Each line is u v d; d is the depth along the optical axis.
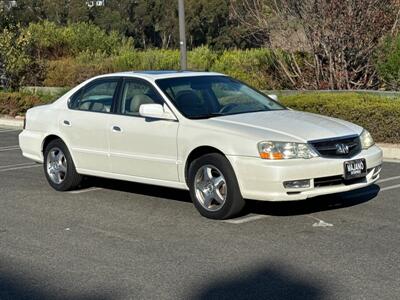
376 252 6.45
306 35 17.73
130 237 7.27
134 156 8.55
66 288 5.77
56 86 26.23
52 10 57.66
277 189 7.27
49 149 9.84
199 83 8.80
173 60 23.95
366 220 7.65
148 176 8.48
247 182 7.43
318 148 7.39
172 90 8.51
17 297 5.60
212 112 8.30
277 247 6.71
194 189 7.97
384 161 11.91
